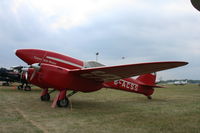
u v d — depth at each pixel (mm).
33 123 4930
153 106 8477
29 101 9055
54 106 7363
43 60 9672
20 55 9805
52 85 7395
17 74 16625
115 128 4637
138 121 5406
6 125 4652
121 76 7516
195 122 5371
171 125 5008
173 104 9258
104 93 15484
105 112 6730
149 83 11906
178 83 76500
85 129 4496
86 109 7301
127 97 12422
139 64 6012
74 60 9969
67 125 4824
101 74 7305
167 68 6312
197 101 10648
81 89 7809
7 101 8859
